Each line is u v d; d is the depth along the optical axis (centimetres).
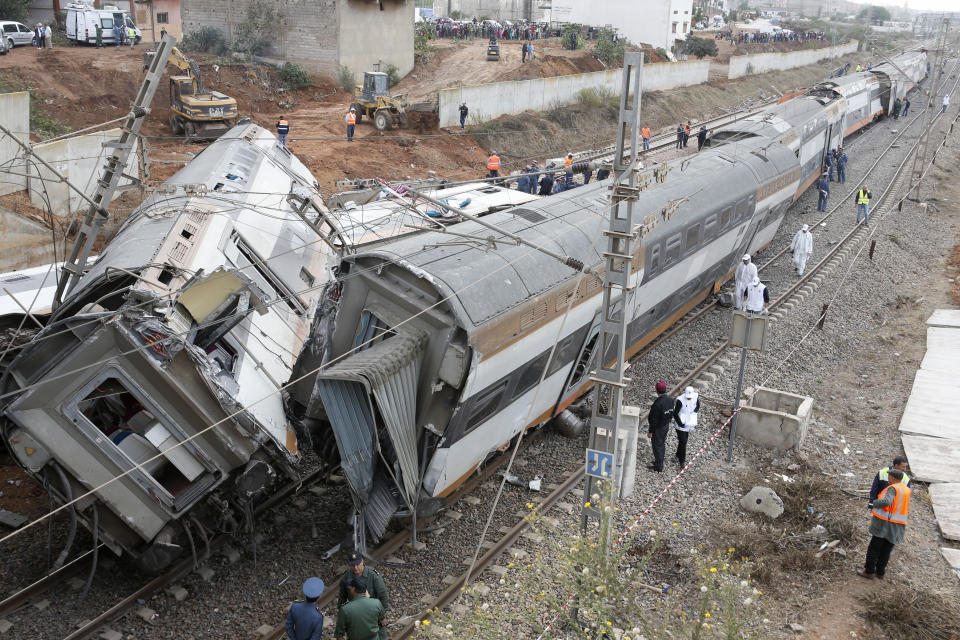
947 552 1098
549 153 3822
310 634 774
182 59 3192
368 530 1038
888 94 5181
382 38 4409
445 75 4744
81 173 2261
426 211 1766
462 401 1005
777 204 2266
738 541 1096
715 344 1820
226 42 4388
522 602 923
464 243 1163
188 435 960
